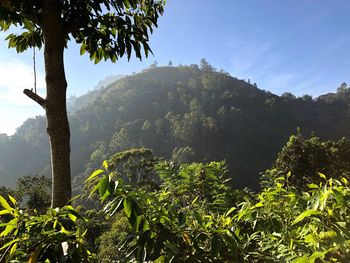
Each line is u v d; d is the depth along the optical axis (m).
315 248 1.42
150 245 1.50
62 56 2.66
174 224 1.62
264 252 1.70
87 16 2.78
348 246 1.42
